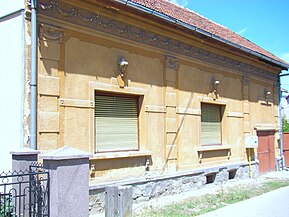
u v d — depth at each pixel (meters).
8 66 7.86
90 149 8.53
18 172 5.82
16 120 7.55
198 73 12.27
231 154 13.97
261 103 16.44
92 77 8.70
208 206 9.23
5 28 8.00
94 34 8.80
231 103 14.09
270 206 9.22
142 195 9.77
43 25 7.74
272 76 17.67
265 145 16.72
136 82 9.85
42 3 7.74
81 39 8.51
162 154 10.59
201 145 12.50
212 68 12.99
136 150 9.96
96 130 9.02
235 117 14.34
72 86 8.26
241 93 14.83
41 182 5.83
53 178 5.45
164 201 9.82
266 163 16.64
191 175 11.60
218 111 13.71
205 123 12.93
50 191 5.47
